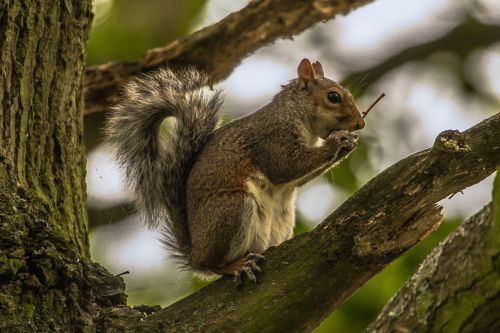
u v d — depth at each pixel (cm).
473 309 624
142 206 1083
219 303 800
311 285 786
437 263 656
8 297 746
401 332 651
